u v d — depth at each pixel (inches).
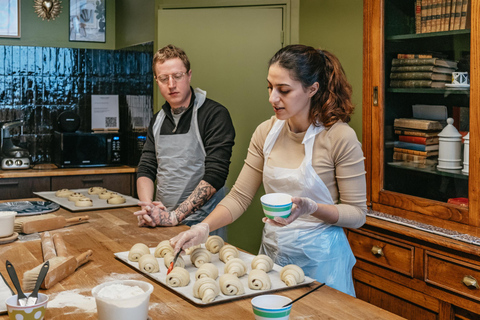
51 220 78.2
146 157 101.7
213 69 135.2
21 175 142.8
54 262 57.3
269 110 134.4
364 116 108.4
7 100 160.2
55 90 165.9
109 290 44.3
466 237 87.3
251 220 136.6
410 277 94.0
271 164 70.3
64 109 167.5
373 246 101.0
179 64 91.5
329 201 68.5
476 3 86.4
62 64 166.2
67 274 57.2
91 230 78.4
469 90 89.0
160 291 53.3
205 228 63.9
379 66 104.3
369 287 104.0
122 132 170.1
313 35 125.5
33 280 52.7
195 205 86.4
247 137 135.7
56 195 106.4
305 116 67.2
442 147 94.3
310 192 67.5
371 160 107.3
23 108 162.6
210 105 96.1
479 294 82.2
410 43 99.4
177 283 53.6
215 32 134.3
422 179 98.3
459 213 90.4
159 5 138.9
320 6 122.8
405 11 99.7
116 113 171.3
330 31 120.1
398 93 102.2
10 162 148.0
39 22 163.0
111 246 69.7
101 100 170.2
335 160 66.7
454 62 91.8
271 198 56.7
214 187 89.3
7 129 149.6
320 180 66.7
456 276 85.7
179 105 95.3
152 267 58.0
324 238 68.8
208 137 94.4
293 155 69.4
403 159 101.7
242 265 57.4
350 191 65.8
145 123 149.7
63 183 148.2
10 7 158.6
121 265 61.7
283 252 70.0
